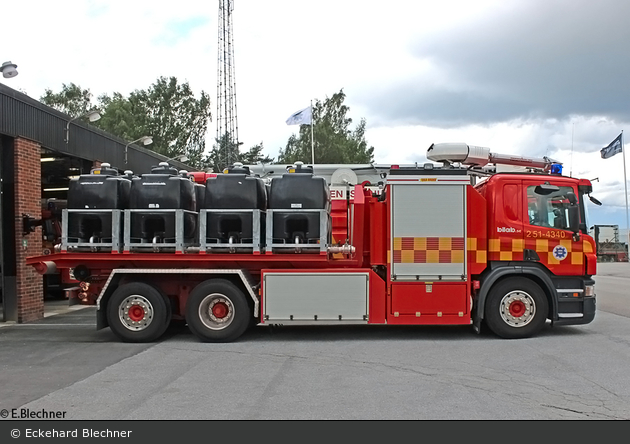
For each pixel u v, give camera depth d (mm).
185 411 5266
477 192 9008
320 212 8703
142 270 8906
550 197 9141
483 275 9070
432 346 8375
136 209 8812
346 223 9266
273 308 8844
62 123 13258
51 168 15945
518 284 8922
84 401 5645
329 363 7266
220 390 5984
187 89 61062
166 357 7781
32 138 12055
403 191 8961
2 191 11648
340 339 9047
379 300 8875
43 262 8969
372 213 9156
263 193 9070
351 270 8883
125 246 8812
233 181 8797
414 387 6031
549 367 6934
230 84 57406
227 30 57344
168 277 9234
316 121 56281
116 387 6168
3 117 11094
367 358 7555
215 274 9047
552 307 9000
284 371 6836
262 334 9602
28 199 11938
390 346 8414
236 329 8820
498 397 5633
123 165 16734
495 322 8914
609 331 9648
